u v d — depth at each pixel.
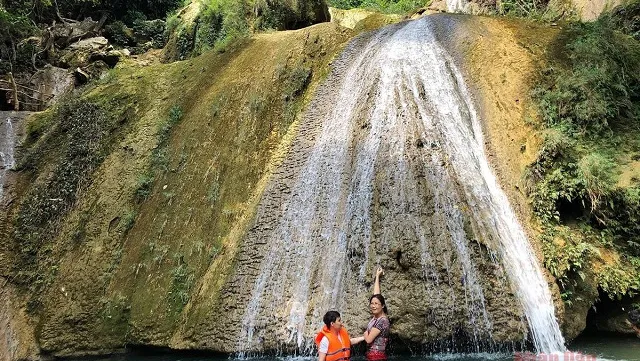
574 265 8.00
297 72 13.77
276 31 18.09
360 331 7.30
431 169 9.07
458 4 21.00
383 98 11.41
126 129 14.55
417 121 10.31
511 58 11.56
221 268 9.77
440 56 12.54
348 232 8.69
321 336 6.47
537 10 16.03
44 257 12.01
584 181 8.66
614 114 9.92
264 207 10.55
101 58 21.03
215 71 15.33
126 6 25.86
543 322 7.40
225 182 11.76
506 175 9.45
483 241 7.85
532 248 8.26
